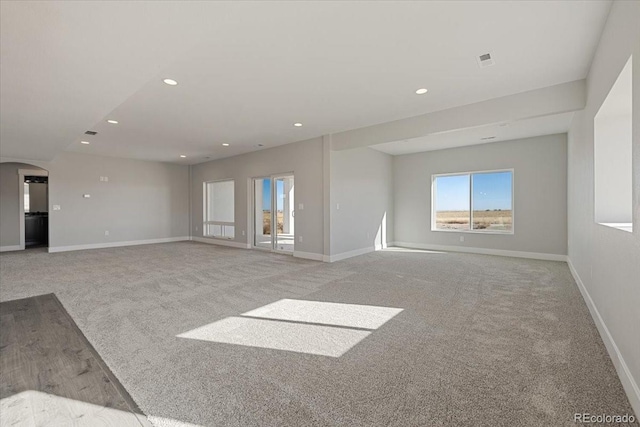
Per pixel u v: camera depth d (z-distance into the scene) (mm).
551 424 1570
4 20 1935
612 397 1790
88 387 1905
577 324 2855
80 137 6117
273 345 2467
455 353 2322
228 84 3564
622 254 2037
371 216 7473
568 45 2773
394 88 3729
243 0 1805
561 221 6062
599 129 2994
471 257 6547
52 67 2623
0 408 1710
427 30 2521
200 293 3912
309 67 3160
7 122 4266
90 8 1825
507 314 3129
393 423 1583
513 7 2240
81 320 2988
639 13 1712
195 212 9875
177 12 1890
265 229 8266
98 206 8164
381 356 2285
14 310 3273
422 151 7895
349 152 6707
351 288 4129
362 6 2195
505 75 3387
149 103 4188
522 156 6480
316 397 1801
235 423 1590
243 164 8102
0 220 7645
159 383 1945
